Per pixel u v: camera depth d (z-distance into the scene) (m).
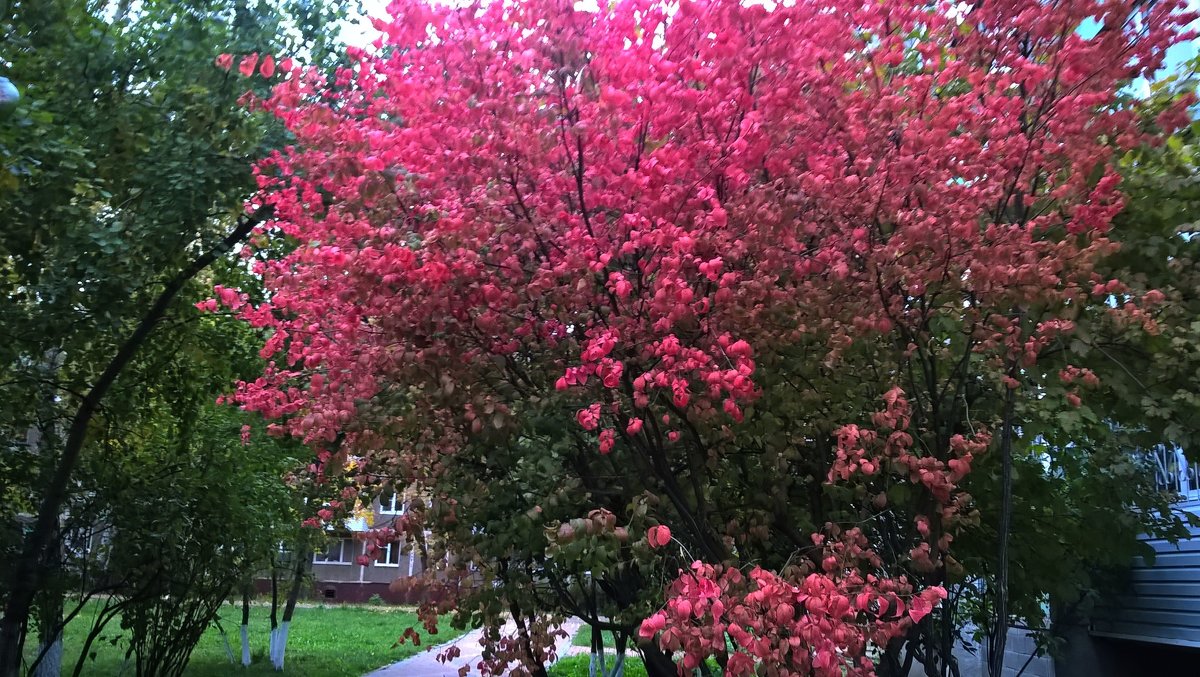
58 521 8.45
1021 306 4.14
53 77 6.84
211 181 7.17
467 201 3.73
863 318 3.97
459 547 4.81
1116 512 5.84
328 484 6.00
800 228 4.03
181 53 7.14
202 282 9.00
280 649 15.45
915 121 4.02
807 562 4.00
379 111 4.41
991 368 4.48
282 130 7.34
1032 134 4.14
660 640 3.09
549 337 4.06
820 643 3.01
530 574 5.30
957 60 4.44
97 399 7.81
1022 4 4.20
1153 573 7.79
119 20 7.31
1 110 4.58
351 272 3.75
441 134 3.83
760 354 4.21
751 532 4.49
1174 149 4.82
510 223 3.84
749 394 3.58
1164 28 4.06
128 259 7.06
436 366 3.91
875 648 4.50
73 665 13.68
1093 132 4.17
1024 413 4.81
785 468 4.55
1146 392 4.62
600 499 4.75
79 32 6.86
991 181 4.03
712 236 3.78
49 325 6.98
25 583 7.65
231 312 7.72
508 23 3.90
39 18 6.50
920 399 4.63
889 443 3.98
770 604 3.11
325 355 4.40
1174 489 7.69
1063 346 4.59
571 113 3.80
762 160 3.99
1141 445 5.34
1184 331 4.35
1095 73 4.08
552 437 4.40
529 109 3.74
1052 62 4.17
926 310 4.17
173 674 10.05
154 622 9.62
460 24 3.90
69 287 6.87
